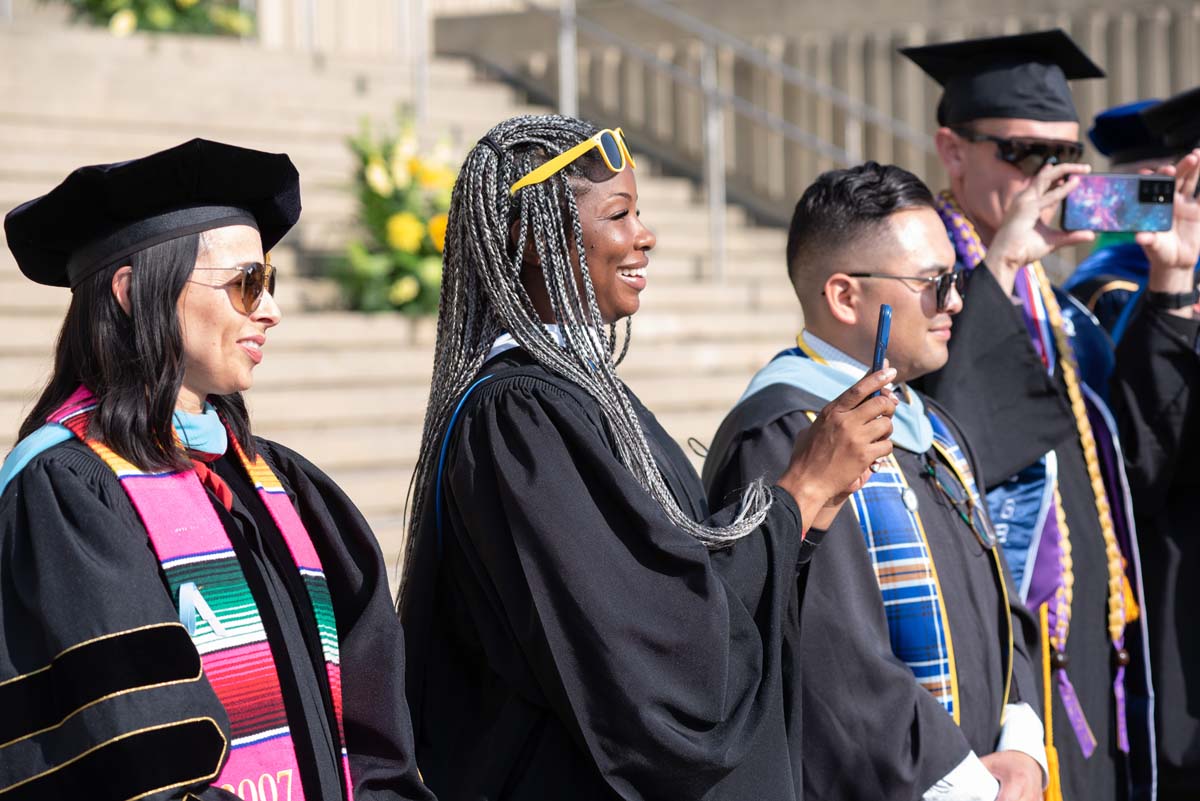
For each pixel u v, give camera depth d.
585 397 2.76
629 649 2.55
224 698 2.31
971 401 3.78
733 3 12.16
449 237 2.98
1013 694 3.51
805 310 3.55
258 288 2.47
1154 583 4.45
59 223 2.38
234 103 10.07
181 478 2.41
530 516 2.59
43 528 2.22
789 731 2.88
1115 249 5.12
